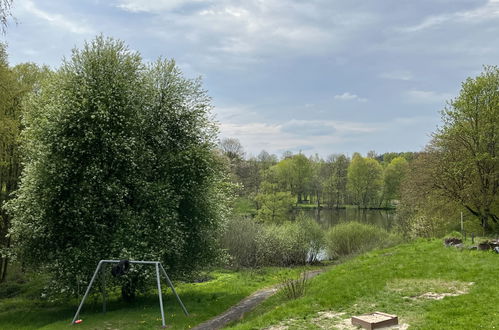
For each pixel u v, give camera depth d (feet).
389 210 254.27
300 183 260.21
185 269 64.90
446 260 60.29
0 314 60.90
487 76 105.40
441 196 106.63
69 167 55.01
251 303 57.88
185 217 64.75
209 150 66.44
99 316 51.11
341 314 38.09
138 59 65.72
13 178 87.56
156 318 49.01
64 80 60.34
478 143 104.83
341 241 114.73
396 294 43.32
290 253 109.40
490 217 108.06
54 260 57.06
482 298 38.45
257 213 178.81
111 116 57.72
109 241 56.65
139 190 59.41
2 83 74.38
